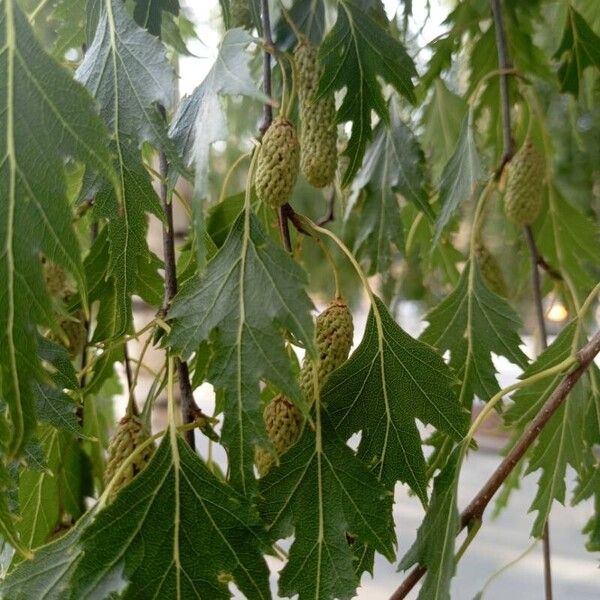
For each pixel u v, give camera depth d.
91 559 0.12
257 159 0.14
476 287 0.20
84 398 0.18
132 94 0.13
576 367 0.14
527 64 0.26
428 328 0.20
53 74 0.11
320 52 0.15
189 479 0.12
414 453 0.14
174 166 0.13
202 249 0.12
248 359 0.12
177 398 0.25
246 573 0.12
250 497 0.12
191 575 0.12
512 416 0.18
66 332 0.17
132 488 0.12
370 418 0.14
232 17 0.18
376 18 0.20
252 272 0.13
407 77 0.16
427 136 0.31
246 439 0.12
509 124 0.22
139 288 0.17
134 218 0.14
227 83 0.13
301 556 0.13
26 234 0.11
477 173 0.20
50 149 0.11
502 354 0.20
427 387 0.14
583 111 0.30
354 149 0.17
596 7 0.28
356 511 0.13
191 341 0.13
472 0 0.25
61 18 0.19
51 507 0.19
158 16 0.16
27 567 0.13
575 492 0.20
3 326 0.10
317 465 0.13
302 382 0.14
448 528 0.13
